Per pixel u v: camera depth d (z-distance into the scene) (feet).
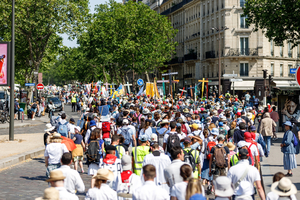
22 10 136.56
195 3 252.21
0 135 81.15
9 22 138.82
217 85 217.56
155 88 106.01
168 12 300.20
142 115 59.00
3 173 44.21
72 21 144.46
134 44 215.92
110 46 227.40
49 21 139.85
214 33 224.94
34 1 137.59
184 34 274.36
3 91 146.00
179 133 38.24
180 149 24.32
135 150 30.83
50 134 40.88
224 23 214.69
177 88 277.64
